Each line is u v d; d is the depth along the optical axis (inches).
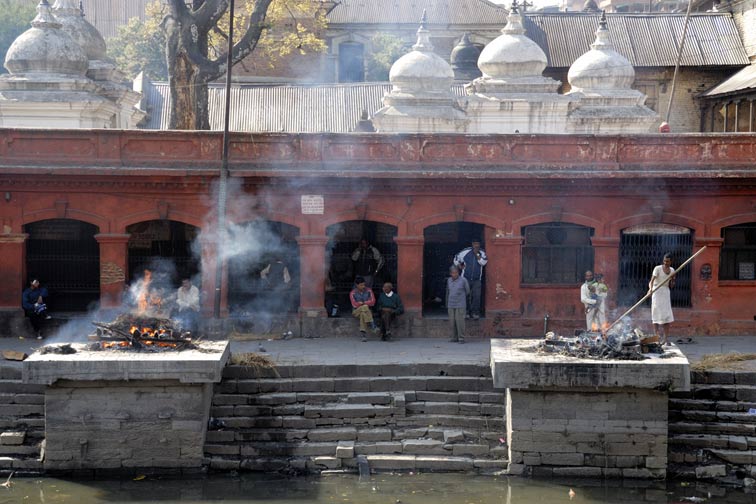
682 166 786.8
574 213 791.7
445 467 610.2
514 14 1011.3
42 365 586.9
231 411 641.0
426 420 642.2
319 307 795.4
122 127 1085.1
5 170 756.6
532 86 981.2
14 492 576.7
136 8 2034.9
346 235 856.9
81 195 775.7
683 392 636.7
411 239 788.6
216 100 1501.0
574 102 979.3
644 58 1619.1
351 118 1488.7
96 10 2026.3
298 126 1477.6
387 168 785.6
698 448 621.0
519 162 787.4
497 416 645.3
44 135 769.6
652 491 584.1
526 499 567.2
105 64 1035.9
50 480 597.3
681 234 800.9
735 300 802.8
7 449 618.2
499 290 797.9
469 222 836.0
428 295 859.4
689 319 797.9
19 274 779.4
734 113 1517.0
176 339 632.4
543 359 598.5
